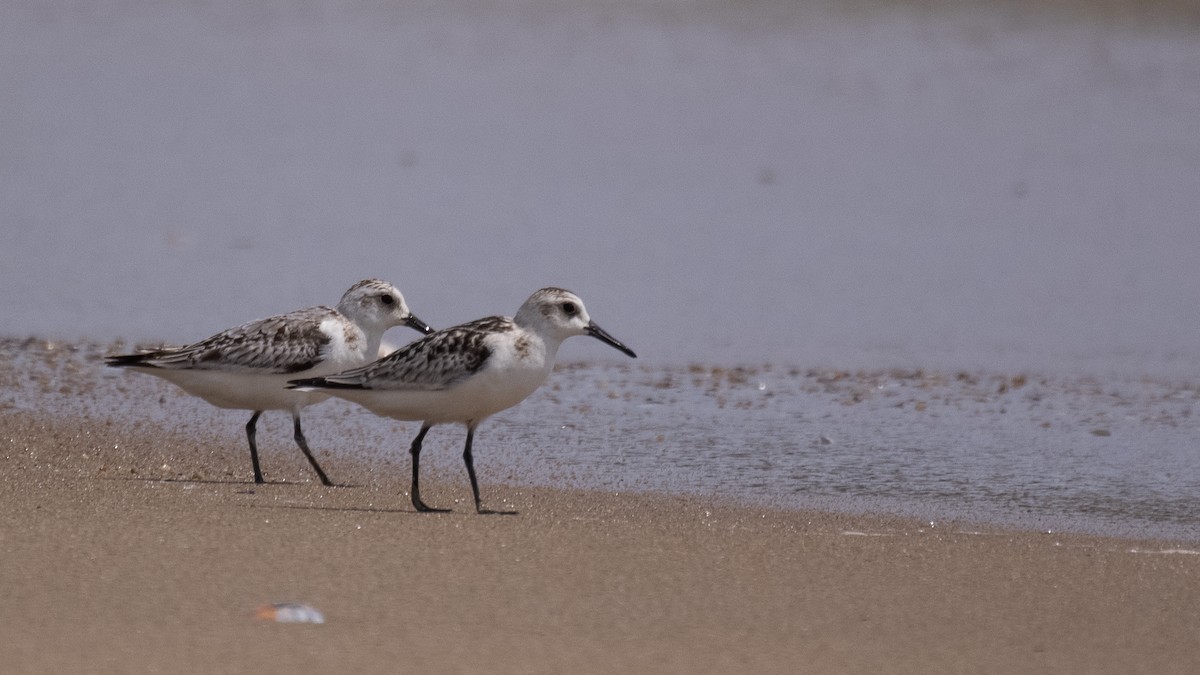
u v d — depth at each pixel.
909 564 9.63
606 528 10.45
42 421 13.86
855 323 18.67
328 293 19.53
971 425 14.51
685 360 17.08
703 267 21.33
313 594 8.51
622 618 8.30
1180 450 13.61
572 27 38.38
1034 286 20.48
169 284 19.84
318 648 7.62
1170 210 24.44
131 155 27.80
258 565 9.03
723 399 15.46
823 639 8.06
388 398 11.11
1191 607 8.78
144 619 7.96
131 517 10.15
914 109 31.58
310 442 13.68
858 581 9.20
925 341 17.95
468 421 11.39
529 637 7.93
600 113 31.56
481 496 11.80
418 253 21.70
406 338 17.50
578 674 7.41
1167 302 19.69
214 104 32.00
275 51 36.56
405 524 10.31
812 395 15.66
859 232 23.39
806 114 31.27
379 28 38.81
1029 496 12.05
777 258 21.88
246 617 8.06
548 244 22.36
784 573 9.33
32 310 18.45
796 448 13.62
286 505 10.95
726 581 9.11
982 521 11.24
